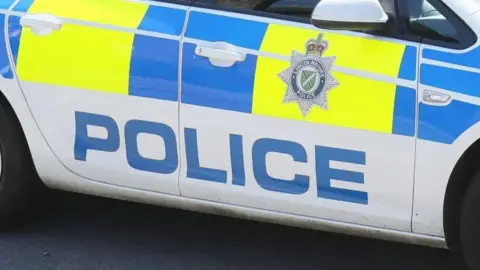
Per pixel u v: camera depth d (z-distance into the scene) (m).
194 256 5.06
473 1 4.34
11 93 4.86
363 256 5.10
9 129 4.97
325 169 4.36
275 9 4.51
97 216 5.63
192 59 4.51
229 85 4.45
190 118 4.54
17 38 4.82
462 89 4.11
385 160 4.24
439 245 4.37
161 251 5.12
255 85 4.41
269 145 4.42
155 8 4.67
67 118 4.80
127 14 4.69
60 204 5.79
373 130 4.23
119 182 4.82
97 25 4.70
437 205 4.23
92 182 4.91
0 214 5.19
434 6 4.29
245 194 4.54
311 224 4.53
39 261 4.95
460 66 4.15
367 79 4.24
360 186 4.32
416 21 4.30
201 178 4.61
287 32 4.42
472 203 4.23
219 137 4.50
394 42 4.28
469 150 4.12
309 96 4.32
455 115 4.11
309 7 4.45
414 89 4.17
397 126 4.19
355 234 4.49
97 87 4.69
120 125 4.70
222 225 5.53
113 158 4.77
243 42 4.45
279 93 4.37
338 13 4.20
